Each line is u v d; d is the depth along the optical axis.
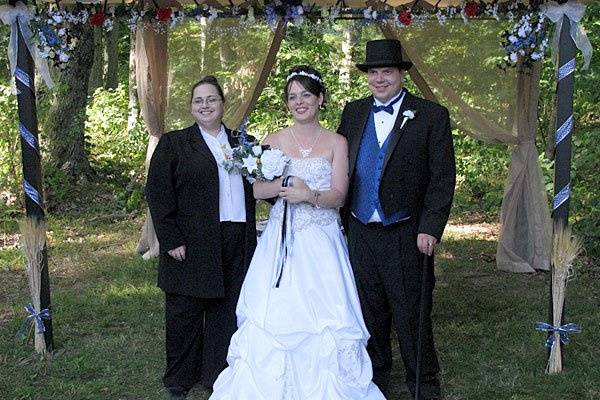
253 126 10.80
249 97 6.94
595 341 5.31
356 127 4.18
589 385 4.56
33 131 4.83
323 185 4.05
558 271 4.70
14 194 10.02
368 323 4.17
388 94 4.07
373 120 4.13
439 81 6.91
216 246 4.21
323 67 11.55
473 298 6.42
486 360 4.99
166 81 6.99
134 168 12.09
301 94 4.05
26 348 5.19
